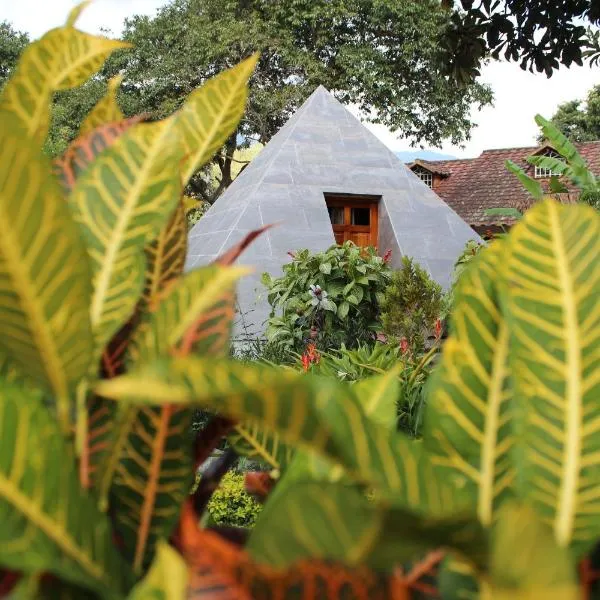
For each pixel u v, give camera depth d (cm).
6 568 47
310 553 35
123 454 55
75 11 71
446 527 33
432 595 48
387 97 3134
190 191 3344
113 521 55
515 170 948
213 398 35
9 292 47
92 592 46
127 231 60
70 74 72
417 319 768
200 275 54
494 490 51
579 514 47
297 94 3094
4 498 42
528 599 29
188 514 38
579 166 909
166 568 38
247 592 38
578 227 52
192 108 74
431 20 3041
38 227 46
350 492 34
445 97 3175
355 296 860
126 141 63
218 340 57
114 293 58
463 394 53
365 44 3116
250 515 358
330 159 1386
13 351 50
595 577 46
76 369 50
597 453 48
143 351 54
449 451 52
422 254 1332
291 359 769
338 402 37
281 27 3109
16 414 45
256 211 1277
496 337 54
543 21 1136
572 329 50
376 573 43
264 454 71
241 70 74
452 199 3312
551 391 49
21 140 44
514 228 53
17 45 3278
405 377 414
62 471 45
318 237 1273
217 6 3216
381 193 1386
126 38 3155
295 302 845
